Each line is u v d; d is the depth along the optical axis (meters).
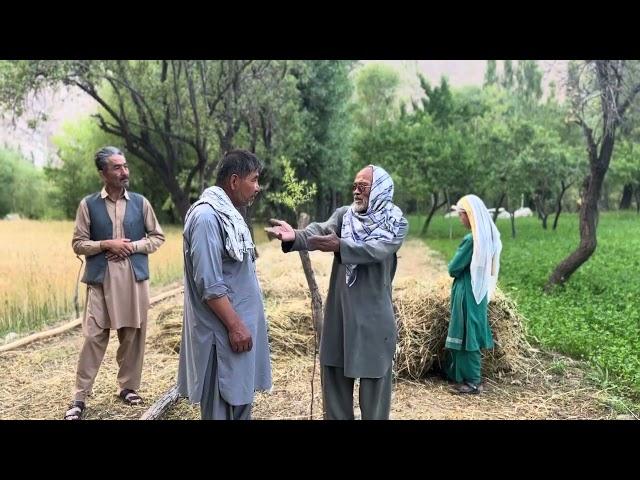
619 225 24.69
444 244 18.92
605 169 9.46
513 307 6.16
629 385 5.27
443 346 5.77
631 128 11.05
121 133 17.28
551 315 7.59
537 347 6.65
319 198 26.47
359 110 38.00
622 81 9.12
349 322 3.72
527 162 20.92
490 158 22.64
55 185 28.91
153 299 9.19
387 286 3.82
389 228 3.68
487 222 5.31
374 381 3.79
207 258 3.23
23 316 7.67
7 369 5.84
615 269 11.78
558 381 5.61
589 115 9.62
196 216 3.29
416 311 5.84
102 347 4.73
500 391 5.39
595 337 6.53
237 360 3.38
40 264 10.10
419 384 5.54
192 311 3.39
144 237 4.93
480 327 5.28
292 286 8.12
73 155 28.45
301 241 3.54
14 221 23.17
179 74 16.08
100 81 15.77
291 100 19.47
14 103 13.92
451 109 30.33
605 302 8.55
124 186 4.75
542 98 30.31
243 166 3.42
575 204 37.97
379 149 24.11
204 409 3.42
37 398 5.04
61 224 21.38
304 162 22.03
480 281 5.18
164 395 4.80
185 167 23.11
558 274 9.93
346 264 3.60
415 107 33.38
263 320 3.64
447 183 22.84
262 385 3.62
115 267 4.68
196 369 3.37
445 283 6.28
